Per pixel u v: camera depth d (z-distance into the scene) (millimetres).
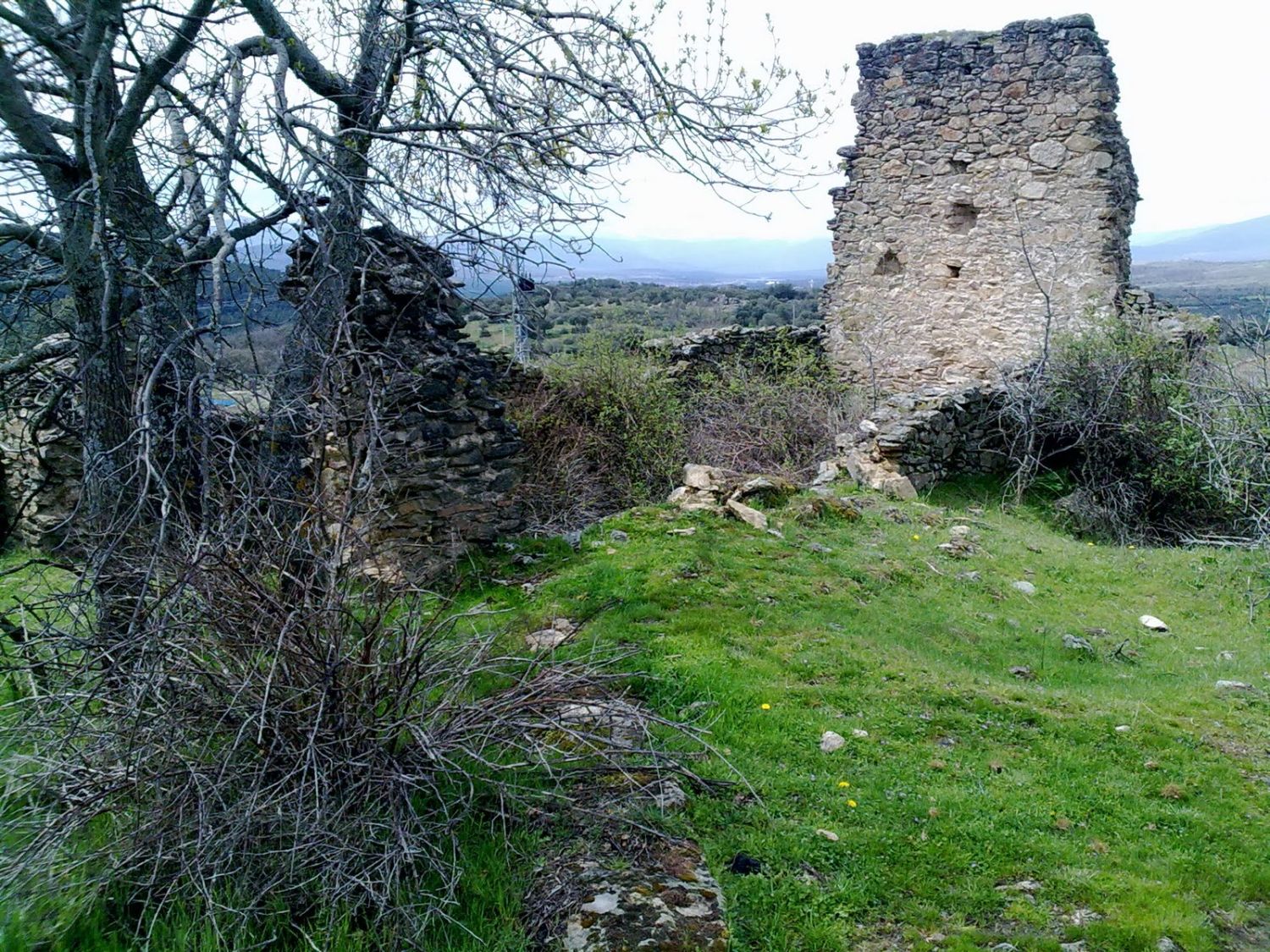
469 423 6973
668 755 4145
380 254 4742
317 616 3527
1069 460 11453
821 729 4883
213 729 3422
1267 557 8617
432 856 3412
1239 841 4254
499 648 5082
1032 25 13695
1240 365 10047
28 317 4359
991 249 14484
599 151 4953
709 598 6504
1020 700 5559
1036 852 4031
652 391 11211
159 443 3977
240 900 3127
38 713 3438
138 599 3289
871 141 15422
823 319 16453
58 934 3025
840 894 3668
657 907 3320
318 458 4055
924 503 9836
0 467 9211
